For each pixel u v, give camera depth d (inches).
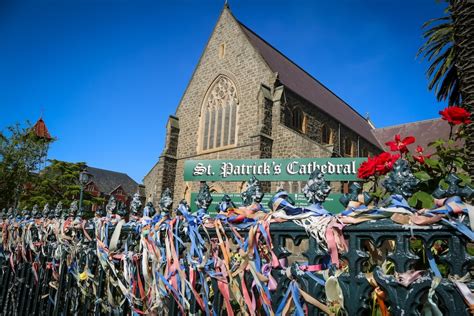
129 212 138.1
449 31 666.8
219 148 1103.0
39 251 169.5
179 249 106.0
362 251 71.0
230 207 95.5
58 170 1487.5
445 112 149.9
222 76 1174.3
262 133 968.9
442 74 705.0
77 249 144.5
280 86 1038.4
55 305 144.3
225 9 1243.2
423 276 63.6
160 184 1170.6
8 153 1188.5
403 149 143.1
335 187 598.2
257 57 1094.4
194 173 488.7
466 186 63.3
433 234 63.3
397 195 69.8
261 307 86.1
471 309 56.9
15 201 1194.0
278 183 791.1
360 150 1524.4
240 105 1093.8
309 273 75.1
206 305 93.9
